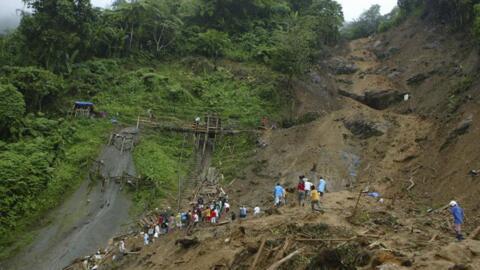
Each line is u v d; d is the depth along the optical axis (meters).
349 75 52.22
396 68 49.19
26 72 36.38
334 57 55.88
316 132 33.09
